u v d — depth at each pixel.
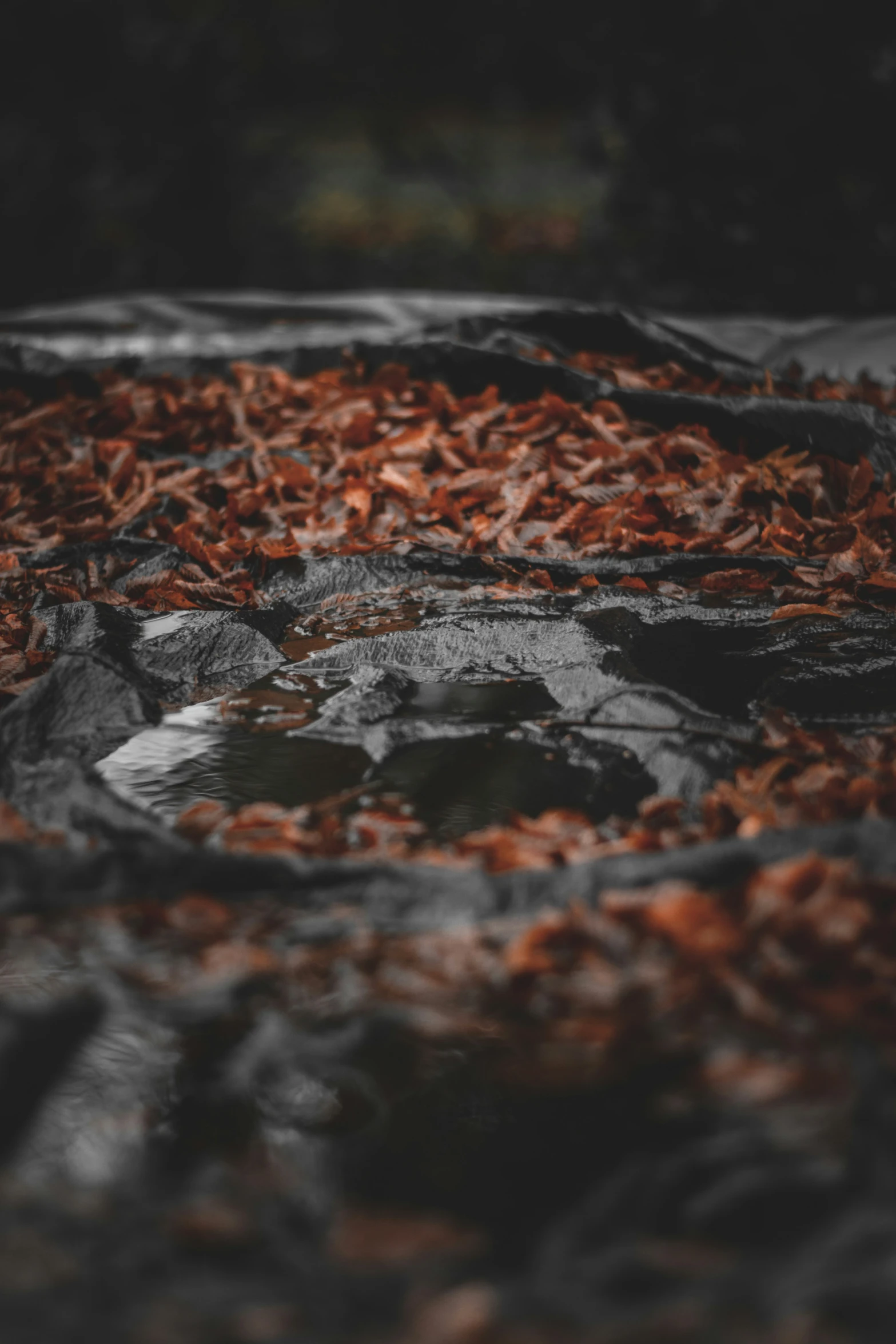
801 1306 1.56
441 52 12.96
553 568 2.98
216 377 3.93
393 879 2.09
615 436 3.33
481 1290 1.70
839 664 2.69
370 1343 1.59
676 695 2.52
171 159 8.02
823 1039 1.90
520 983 1.99
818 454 3.28
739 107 5.93
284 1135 1.90
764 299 6.16
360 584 2.97
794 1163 1.80
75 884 2.12
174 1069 1.95
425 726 2.54
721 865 2.04
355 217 9.83
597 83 6.45
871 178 5.89
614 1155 1.86
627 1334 1.57
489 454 3.31
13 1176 1.83
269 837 2.25
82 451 3.41
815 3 5.68
